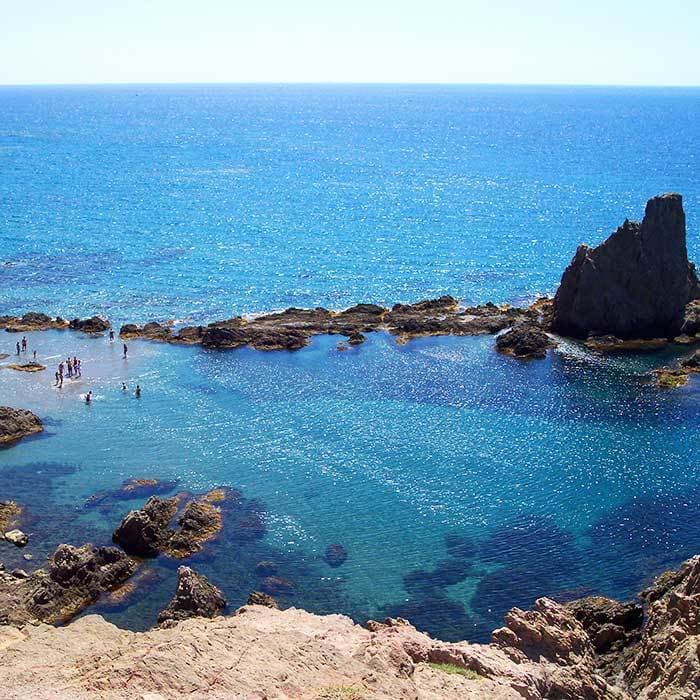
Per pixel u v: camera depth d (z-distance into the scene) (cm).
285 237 14275
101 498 5884
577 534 5503
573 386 7944
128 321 9862
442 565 5150
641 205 17212
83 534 5422
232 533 5469
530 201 17812
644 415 7300
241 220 15688
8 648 3017
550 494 5994
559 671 3419
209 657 2908
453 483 6131
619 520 5666
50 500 5850
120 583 4928
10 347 8938
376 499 5903
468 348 8994
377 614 4678
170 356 8712
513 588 4925
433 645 3428
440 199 18175
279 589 4891
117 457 6506
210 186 19875
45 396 7669
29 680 2669
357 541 5394
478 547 5344
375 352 8862
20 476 6194
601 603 4575
